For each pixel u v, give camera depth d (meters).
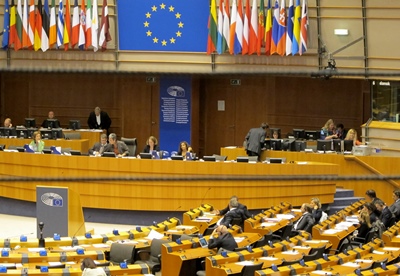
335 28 23.41
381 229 16.30
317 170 19.45
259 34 23.33
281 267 12.26
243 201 18.92
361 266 13.13
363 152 21.08
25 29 23.72
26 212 20.02
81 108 27.30
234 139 26.81
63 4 24.36
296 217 17.62
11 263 12.34
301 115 26.09
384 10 22.89
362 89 25.30
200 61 24.52
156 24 24.58
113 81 26.92
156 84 26.52
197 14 24.39
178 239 13.83
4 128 22.95
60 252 12.93
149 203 18.81
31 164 19.25
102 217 19.11
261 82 26.38
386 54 23.11
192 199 18.80
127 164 18.64
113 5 24.52
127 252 13.45
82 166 18.81
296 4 23.00
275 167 19.03
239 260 12.89
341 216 17.62
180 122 26.55
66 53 24.62
